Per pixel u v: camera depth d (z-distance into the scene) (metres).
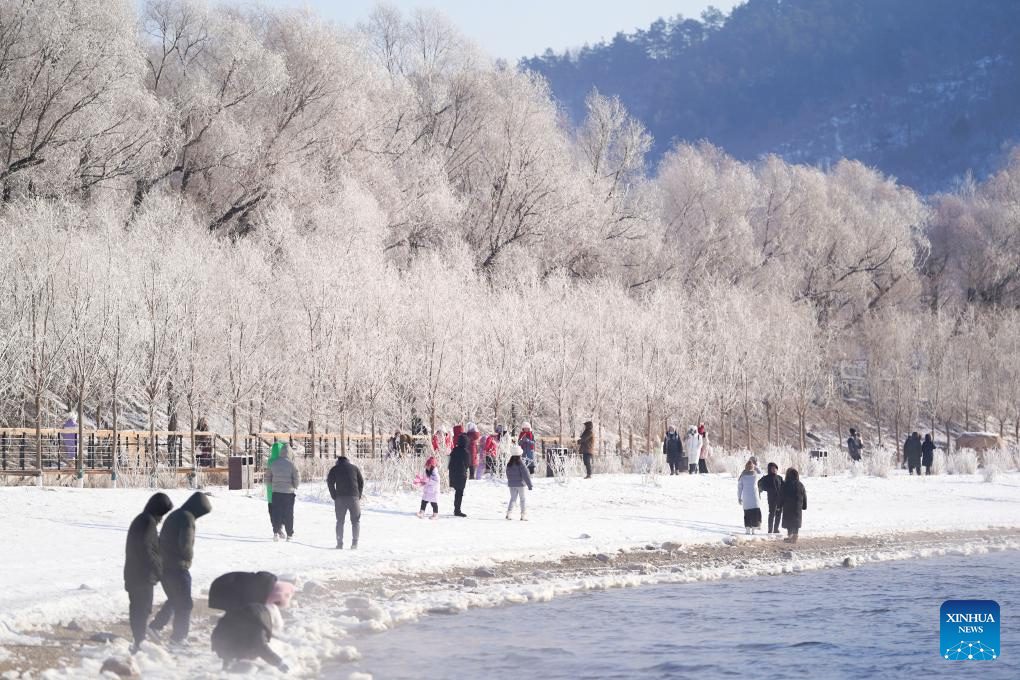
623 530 30.77
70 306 40.72
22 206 47.47
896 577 24.84
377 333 50.12
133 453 42.75
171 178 67.31
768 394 74.69
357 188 64.12
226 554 22.61
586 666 15.55
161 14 67.75
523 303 59.50
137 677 13.26
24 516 26.56
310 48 70.25
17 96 53.06
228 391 47.50
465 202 75.56
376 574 21.95
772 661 16.06
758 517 31.58
